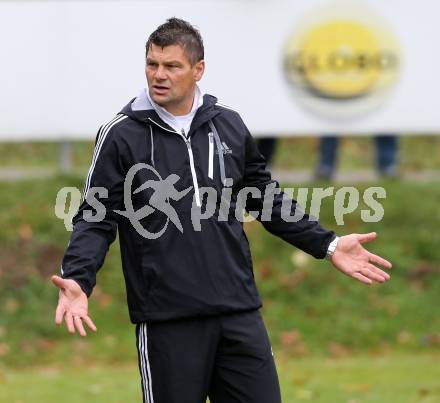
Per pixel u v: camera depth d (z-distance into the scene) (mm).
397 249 43438
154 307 17594
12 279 41000
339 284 42062
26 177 47781
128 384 32281
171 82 17719
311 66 44094
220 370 18031
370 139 57750
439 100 44500
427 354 38688
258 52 43812
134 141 17766
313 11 43938
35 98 43719
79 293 17094
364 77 44312
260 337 18000
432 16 44250
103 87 43781
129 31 43594
